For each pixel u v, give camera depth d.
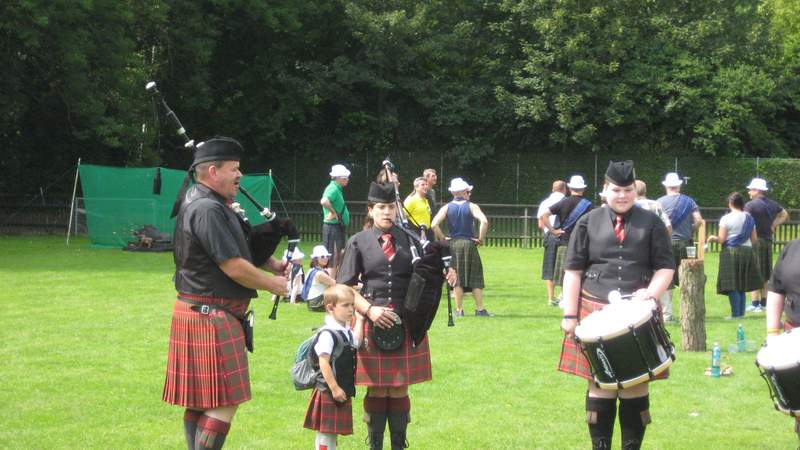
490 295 12.44
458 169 32.38
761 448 5.40
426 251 5.16
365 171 32.66
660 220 5.02
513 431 5.73
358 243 5.25
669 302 10.08
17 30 20.44
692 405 6.39
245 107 31.42
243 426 5.78
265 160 33.03
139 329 9.07
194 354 4.32
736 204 10.38
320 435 4.82
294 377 4.90
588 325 4.68
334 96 31.72
